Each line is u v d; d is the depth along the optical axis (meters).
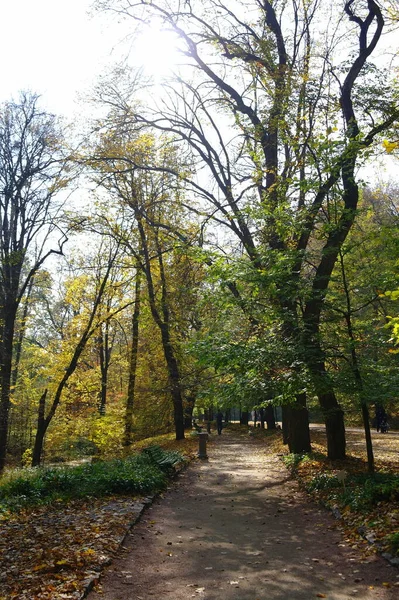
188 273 24.44
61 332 33.09
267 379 12.67
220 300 14.03
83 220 24.84
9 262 23.41
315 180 13.26
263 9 18.55
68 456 29.48
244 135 19.70
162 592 6.11
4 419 24.14
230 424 55.12
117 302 30.97
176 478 15.99
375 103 15.20
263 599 5.84
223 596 5.97
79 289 30.56
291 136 16.64
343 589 6.05
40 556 7.00
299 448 18.67
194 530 9.26
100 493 11.80
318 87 16.39
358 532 8.14
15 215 24.30
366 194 27.52
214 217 20.11
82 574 6.36
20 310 36.00
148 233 26.44
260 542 8.39
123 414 26.44
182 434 30.27
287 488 13.66
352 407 16.17
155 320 26.39
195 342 13.62
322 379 12.03
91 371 33.16
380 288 12.20
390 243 10.59
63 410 30.78
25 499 10.92
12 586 5.96
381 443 22.62
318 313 13.91
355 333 13.12
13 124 23.48
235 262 14.22
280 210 14.16
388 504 8.85
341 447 16.14
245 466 19.31
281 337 13.19
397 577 6.23
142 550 7.86
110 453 24.69
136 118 21.78
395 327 7.89
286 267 13.49
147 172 25.97
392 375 12.66
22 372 36.22
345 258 14.00
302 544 8.15
